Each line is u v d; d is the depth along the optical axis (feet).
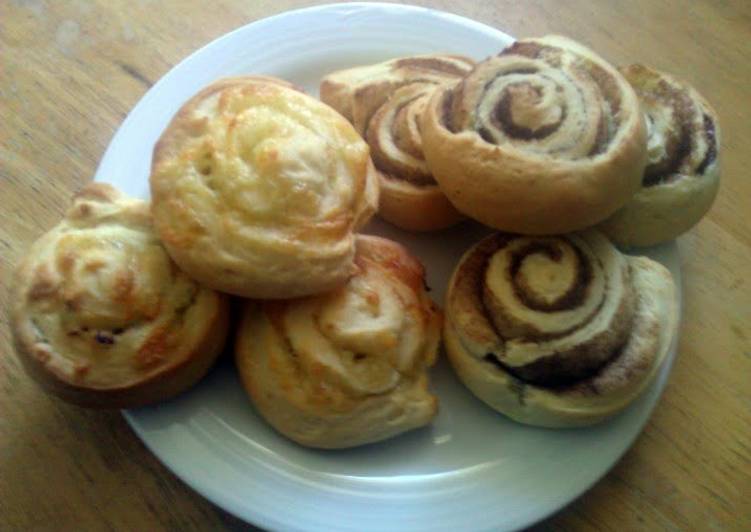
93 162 1.09
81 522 0.87
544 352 0.86
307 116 0.89
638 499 0.92
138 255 0.85
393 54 1.14
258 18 1.24
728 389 0.98
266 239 0.82
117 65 1.17
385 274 0.92
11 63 1.15
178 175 0.84
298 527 0.81
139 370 0.82
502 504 0.84
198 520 0.88
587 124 0.89
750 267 1.07
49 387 0.82
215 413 0.88
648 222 0.96
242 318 0.91
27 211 1.04
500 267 0.90
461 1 1.27
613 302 0.88
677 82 1.02
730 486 0.93
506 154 0.86
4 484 0.88
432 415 0.89
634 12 1.27
